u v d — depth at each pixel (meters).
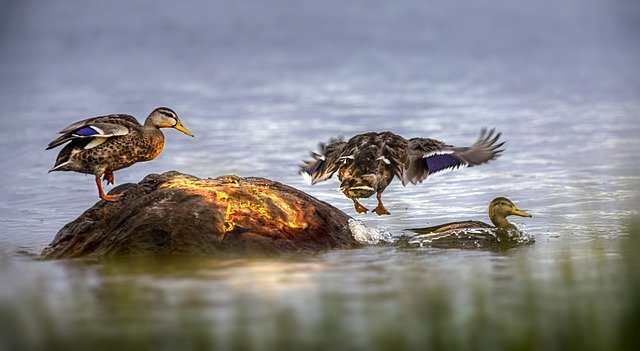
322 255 13.27
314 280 11.92
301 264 12.70
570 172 20.44
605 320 10.03
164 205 13.41
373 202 18.03
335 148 13.62
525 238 14.47
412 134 25.73
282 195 13.91
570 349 9.27
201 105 31.25
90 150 14.70
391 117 28.41
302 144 24.19
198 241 13.03
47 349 9.59
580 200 17.72
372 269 12.52
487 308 10.63
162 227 13.12
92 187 19.97
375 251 13.66
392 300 11.04
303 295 11.27
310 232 13.69
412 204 17.83
